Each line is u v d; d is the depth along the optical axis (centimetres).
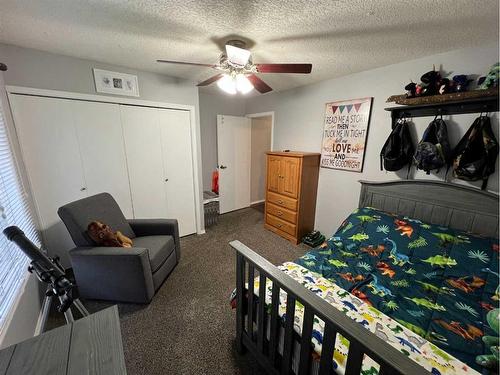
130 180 271
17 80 193
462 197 185
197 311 184
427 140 198
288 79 283
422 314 119
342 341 100
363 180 261
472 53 179
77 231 188
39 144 210
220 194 425
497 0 121
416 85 198
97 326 75
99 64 229
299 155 283
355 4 127
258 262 114
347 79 262
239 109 436
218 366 141
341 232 212
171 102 284
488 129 171
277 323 116
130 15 141
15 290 138
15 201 173
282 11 135
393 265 162
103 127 243
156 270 204
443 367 87
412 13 135
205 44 184
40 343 68
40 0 125
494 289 132
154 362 142
